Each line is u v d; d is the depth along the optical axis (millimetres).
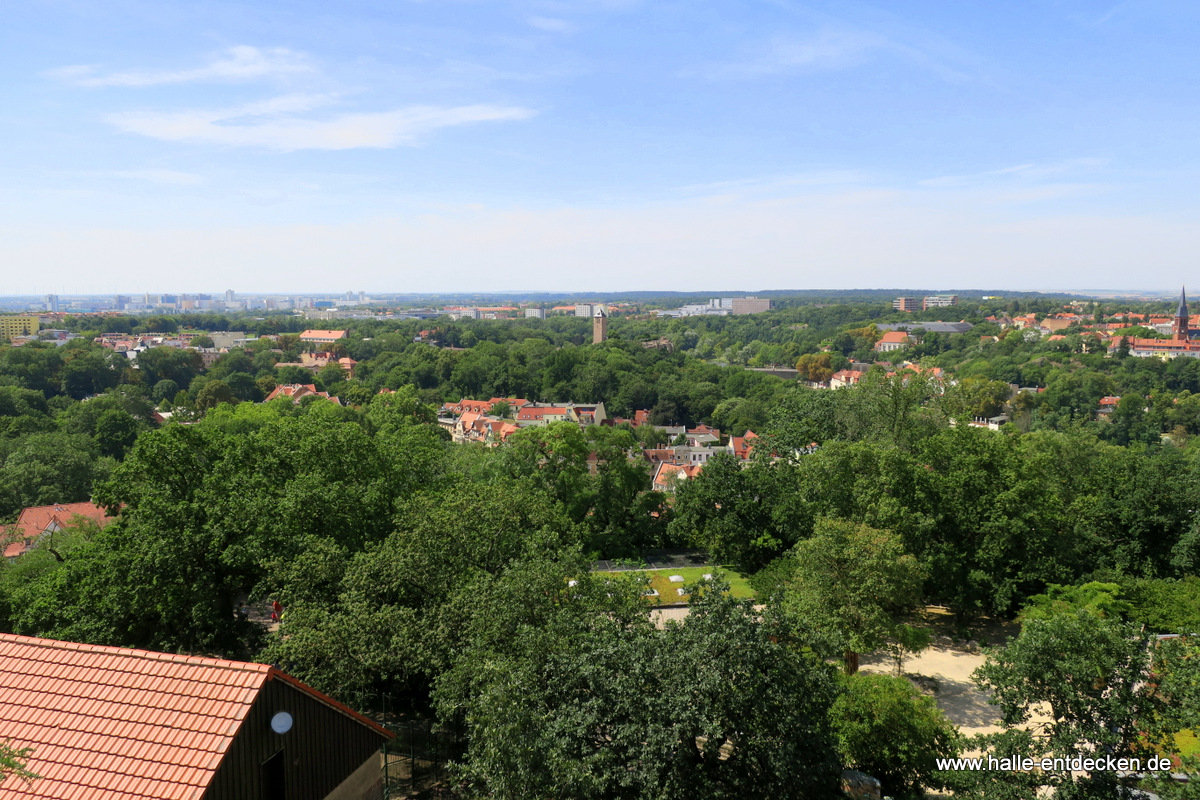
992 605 47594
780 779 21234
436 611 29781
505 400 192625
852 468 53656
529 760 19938
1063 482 62312
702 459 145625
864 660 45031
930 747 28391
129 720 17422
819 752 22531
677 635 23812
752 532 61531
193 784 15945
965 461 49906
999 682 24422
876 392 67250
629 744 21438
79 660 18922
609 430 76312
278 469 43969
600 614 28969
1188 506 52406
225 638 36281
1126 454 62781
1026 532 47594
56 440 93562
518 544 36094
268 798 18406
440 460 69000
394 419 120500
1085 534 53875
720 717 21422
